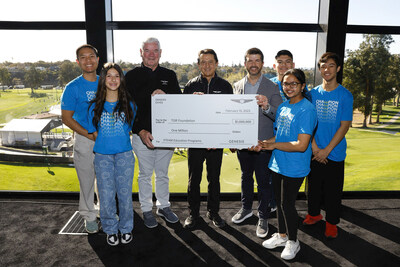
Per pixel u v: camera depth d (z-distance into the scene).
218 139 1.77
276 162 1.63
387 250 1.73
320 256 1.67
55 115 10.45
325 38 2.12
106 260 1.63
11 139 11.62
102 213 1.74
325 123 1.77
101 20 2.05
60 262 1.60
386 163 22.33
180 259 1.65
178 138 1.79
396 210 2.27
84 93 1.71
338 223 2.00
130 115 1.67
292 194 1.59
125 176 1.73
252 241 1.84
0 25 2.09
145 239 1.87
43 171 24.12
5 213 2.21
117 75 1.59
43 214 2.20
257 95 1.69
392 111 12.25
